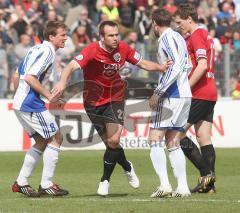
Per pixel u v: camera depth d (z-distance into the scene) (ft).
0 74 183.32
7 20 211.82
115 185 119.03
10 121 177.27
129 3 232.53
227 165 150.10
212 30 224.94
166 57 99.35
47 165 102.47
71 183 122.42
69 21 221.87
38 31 205.57
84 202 95.86
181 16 107.55
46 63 100.07
